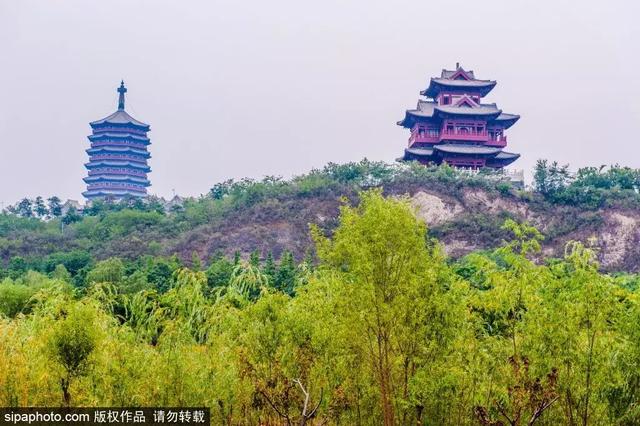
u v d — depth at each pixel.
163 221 103.38
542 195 100.00
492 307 20.78
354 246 19.62
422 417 21.88
